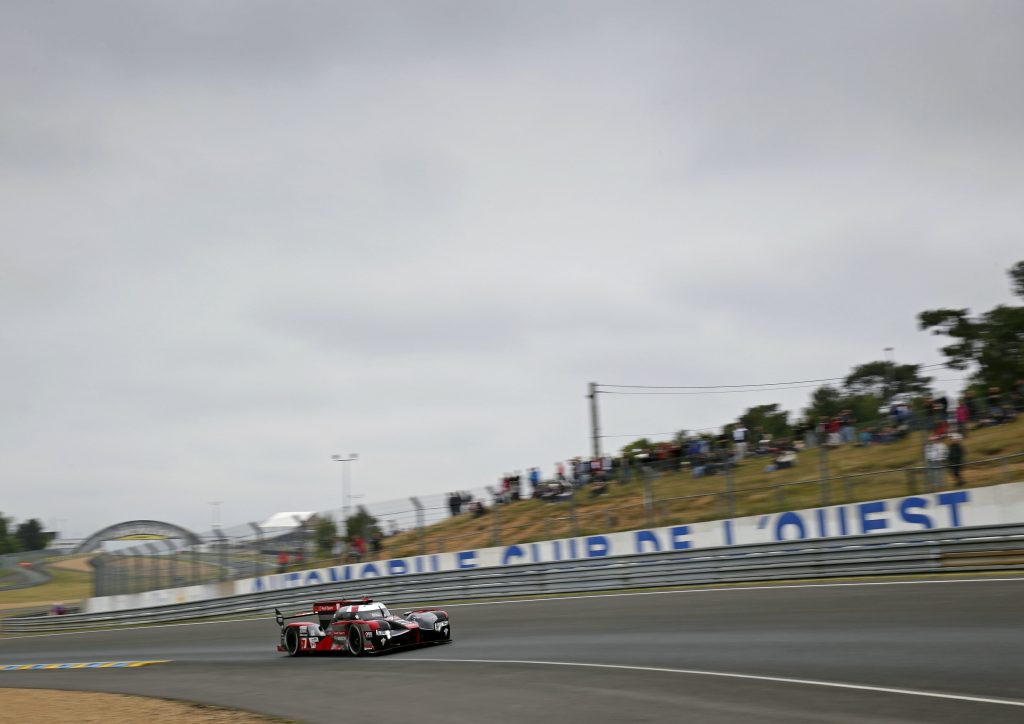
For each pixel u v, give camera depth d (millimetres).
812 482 26172
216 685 14992
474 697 11156
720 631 14734
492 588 25469
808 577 20328
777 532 22625
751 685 10289
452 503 33281
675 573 22484
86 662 22453
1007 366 34156
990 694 8914
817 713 8688
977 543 18031
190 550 33875
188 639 24906
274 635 22938
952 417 27562
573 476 34094
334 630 17125
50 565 69500
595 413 42094
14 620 35469
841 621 14227
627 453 37125
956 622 12992
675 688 10492
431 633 17141
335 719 10867
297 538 32875
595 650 14336
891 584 17516
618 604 20000
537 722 9461
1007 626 12289
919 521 20469
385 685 12805
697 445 32812
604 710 9664
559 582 24250
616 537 25312
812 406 44406
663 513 28312
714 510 27281
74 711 13883
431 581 26781
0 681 19875
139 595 34656
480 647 16141
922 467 22219
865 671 10578
